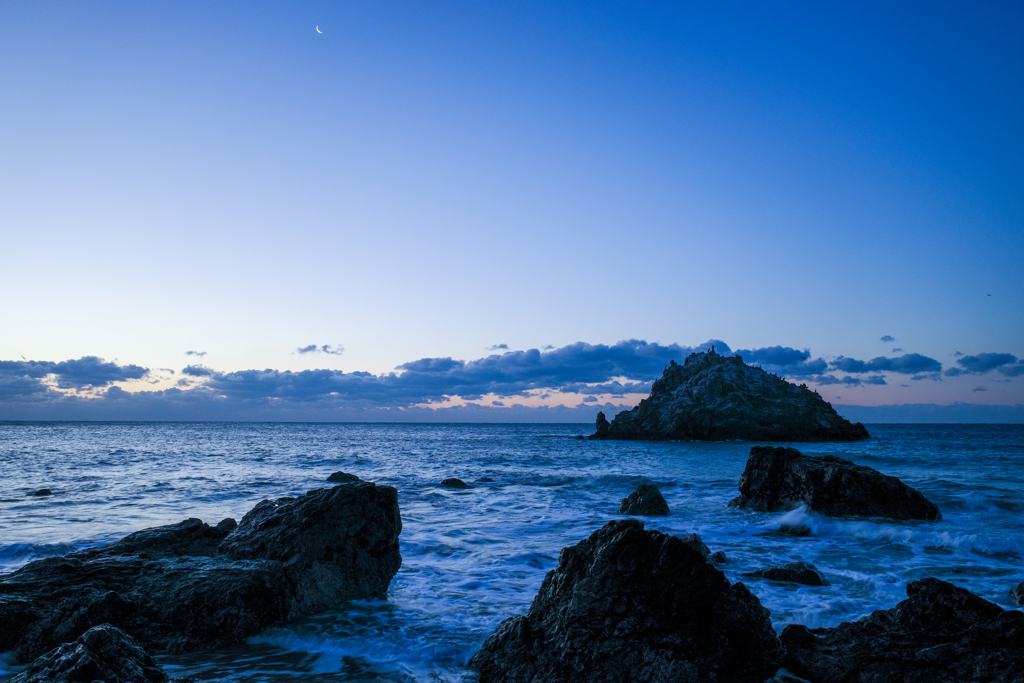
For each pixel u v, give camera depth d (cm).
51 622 782
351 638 824
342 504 1039
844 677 638
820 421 8575
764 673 607
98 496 2277
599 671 607
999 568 1225
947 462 4172
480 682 674
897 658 648
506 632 708
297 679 692
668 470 3756
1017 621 644
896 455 5059
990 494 2234
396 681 682
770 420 8606
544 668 636
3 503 2083
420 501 2244
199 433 12038
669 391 9806
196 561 938
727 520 1811
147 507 2016
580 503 2212
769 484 2011
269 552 967
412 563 1272
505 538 1534
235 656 771
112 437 9056
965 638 649
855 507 1797
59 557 901
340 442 8219
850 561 1291
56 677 535
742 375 9475
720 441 8550
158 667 615
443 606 974
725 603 630
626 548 655
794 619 889
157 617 819
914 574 1173
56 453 4931
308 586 945
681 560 643
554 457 5222
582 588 655
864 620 750
